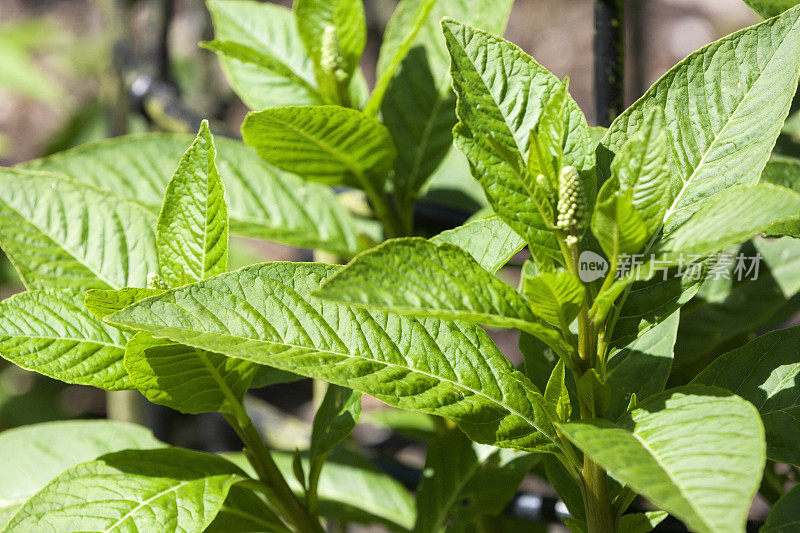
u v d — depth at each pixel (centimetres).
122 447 97
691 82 85
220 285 83
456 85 84
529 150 83
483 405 83
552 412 83
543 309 80
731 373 86
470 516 94
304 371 81
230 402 89
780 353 86
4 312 87
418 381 83
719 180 84
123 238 94
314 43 97
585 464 82
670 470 75
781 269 100
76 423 98
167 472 88
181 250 86
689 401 78
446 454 96
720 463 74
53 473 96
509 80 84
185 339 81
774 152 99
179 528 86
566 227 81
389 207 100
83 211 94
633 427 78
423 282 79
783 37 84
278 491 91
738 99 85
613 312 83
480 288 80
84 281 92
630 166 79
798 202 75
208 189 85
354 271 77
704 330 100
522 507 97
